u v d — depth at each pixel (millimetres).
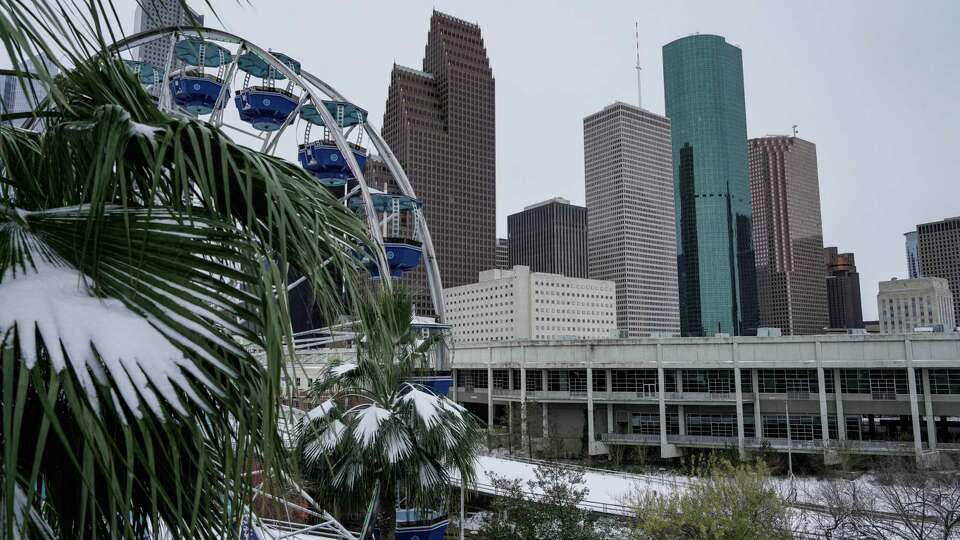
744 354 74312
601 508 40656
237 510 3787
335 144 30984
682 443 75938
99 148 3445
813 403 71750
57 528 3908
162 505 3988
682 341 77625
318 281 4023
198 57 28266
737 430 75812
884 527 34375
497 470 54250
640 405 81812
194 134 3635
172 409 3512
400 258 28500
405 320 14180
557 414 86812
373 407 14039
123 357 3197
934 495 34625
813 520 38656
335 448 13008
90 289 3434
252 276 3871
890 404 68625
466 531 36125
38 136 4348
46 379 3232
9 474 2709
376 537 17766
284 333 3734
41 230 3643
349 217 4660
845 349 70188
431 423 13969
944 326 85500
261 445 3949
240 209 4293
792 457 71500
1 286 3191
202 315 3656
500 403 94875
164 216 3877
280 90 29031
